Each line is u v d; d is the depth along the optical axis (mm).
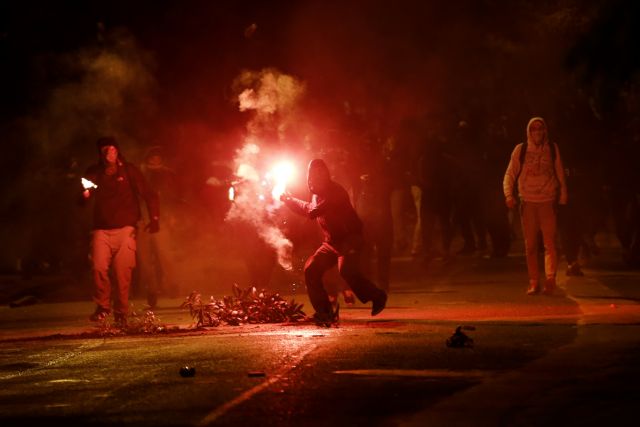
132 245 38000
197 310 36062
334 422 20234
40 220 64750
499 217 64938
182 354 29094
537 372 24734
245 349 29453
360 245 33500
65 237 64375
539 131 43562
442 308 39344
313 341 30469
